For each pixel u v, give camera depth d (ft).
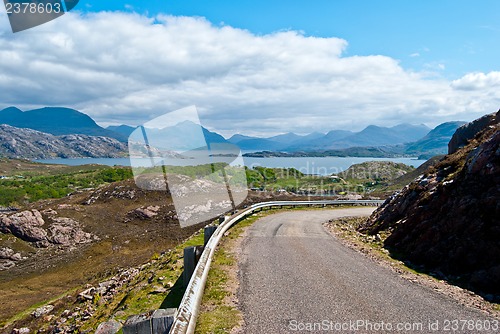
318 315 20.02
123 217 138.00
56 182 287.28
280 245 42.01
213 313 20.10
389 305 21.97
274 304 21.71
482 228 30.81
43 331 35.12
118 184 165.07
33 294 80.64
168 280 28.50
